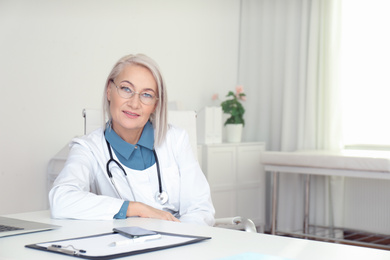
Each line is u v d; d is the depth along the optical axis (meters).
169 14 4.66
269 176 5.02
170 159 1.90
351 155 3.66
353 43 4.66
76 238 1.20
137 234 1.19
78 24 4.00
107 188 1.86
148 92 1.79
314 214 4.70
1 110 3.58
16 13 3.65
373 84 4.59
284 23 4.95
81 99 4.03
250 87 5.18
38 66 3.77
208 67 5.01
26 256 1.04
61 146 3.90
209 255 1.06
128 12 4.34
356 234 4.81
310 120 4.67
